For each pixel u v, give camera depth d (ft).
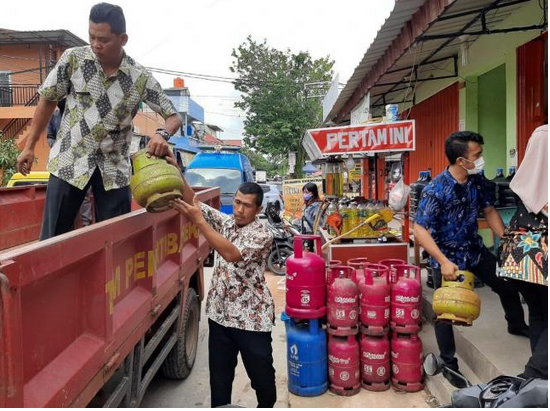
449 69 28.12
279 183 97.09
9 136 60.03
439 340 12.38
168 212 11.37
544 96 18.04
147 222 9.53
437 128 31.09
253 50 85.56
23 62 63.87
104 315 7.34
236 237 10.05
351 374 13.07
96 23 8.90
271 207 30.99
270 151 85.56
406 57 23.85
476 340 13.04
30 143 9.98
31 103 62.54
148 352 10.15
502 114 25.88
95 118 9.73
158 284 10.51
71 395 6.23
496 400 6.80
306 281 12.93
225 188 41.45
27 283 5.20
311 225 25.14
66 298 6.59
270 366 10.30
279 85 82.12
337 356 13.05
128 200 10.89
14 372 4.81
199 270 15.75
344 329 13.03
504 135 25.96
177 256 12.57
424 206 11.88
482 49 23.34
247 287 10.02
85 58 9.53
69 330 6.68
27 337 5.59
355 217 17.46
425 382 13.33
